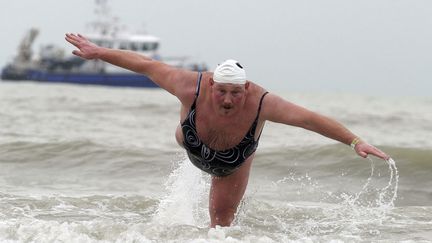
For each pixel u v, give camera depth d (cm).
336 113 7375
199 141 1856
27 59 17388
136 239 1883
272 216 2427
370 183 3219
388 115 7131
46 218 2252
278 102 1806
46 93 10594
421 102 12400
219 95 1769
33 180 3162
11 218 2191
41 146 3875
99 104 7700
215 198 2058
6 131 4822
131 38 15562
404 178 3291
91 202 2559
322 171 3453
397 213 2448
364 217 2397
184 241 1870
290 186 3153
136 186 3067
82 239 1861
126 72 15400
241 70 1769
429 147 4003
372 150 1712
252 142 1853
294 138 4688
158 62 1892
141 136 4794
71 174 3359
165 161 3622
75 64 15975
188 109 1833
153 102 8275
